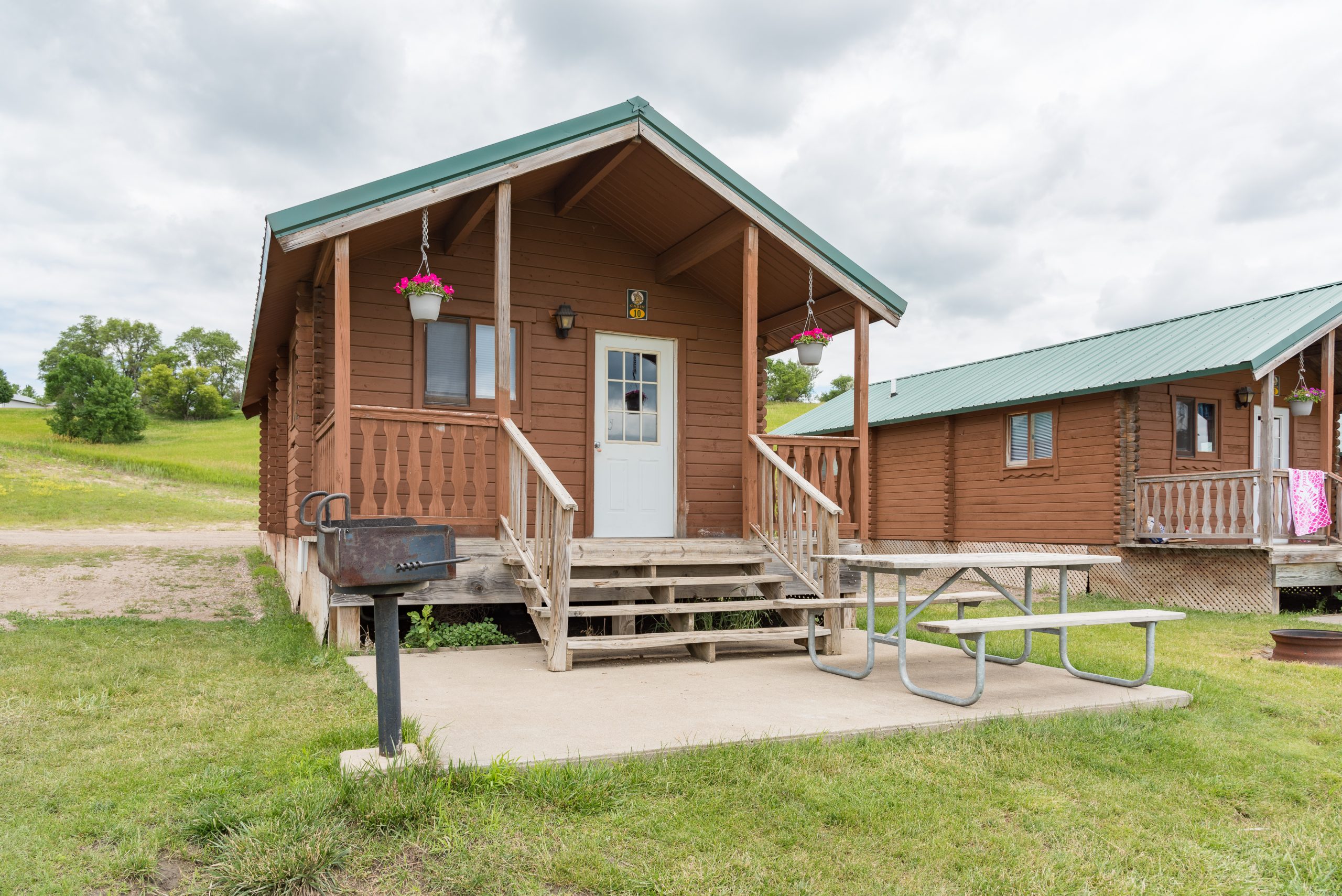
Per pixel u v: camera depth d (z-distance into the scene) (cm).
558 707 460
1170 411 1310
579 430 907
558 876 265
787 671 591
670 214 873
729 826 306
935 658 654
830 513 674
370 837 286
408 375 834
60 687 491
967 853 292
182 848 279
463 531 700
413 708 453
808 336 863
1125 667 621
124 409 5225
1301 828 325
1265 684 587
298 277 774
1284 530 1127
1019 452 1509
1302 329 1119
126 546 1543
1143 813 334
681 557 705
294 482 864
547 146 705
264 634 724
